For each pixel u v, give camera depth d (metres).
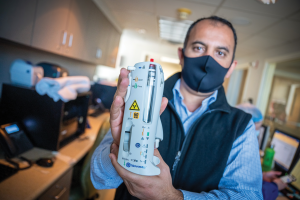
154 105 0.45
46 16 1.37
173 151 0.65
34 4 1.25
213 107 0.69
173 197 0.47
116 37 3.38
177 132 0.67
